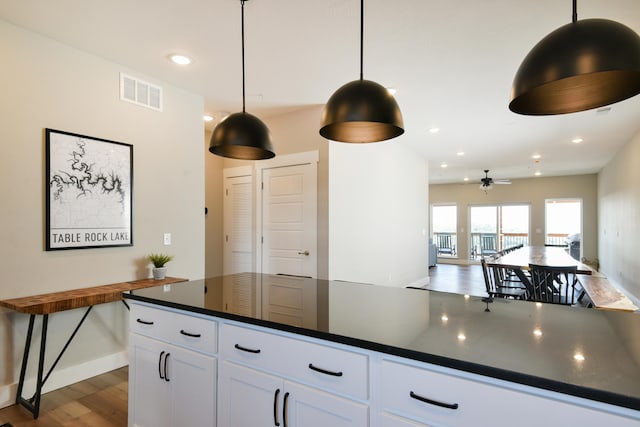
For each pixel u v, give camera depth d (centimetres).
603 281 350
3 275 242
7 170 245
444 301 178
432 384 105
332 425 124
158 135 341
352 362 120
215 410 158
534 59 119
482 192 1109
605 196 826
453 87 364
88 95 289
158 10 233
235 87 364
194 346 166
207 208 505
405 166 643
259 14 238
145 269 328
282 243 457
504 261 480
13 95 247
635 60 105
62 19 242
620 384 85
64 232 272
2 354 244
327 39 271
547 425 89
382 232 557
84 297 252
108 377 294
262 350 143
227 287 218
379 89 163
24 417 232
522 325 135
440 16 241
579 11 235
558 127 509
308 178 434
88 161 287
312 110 431
